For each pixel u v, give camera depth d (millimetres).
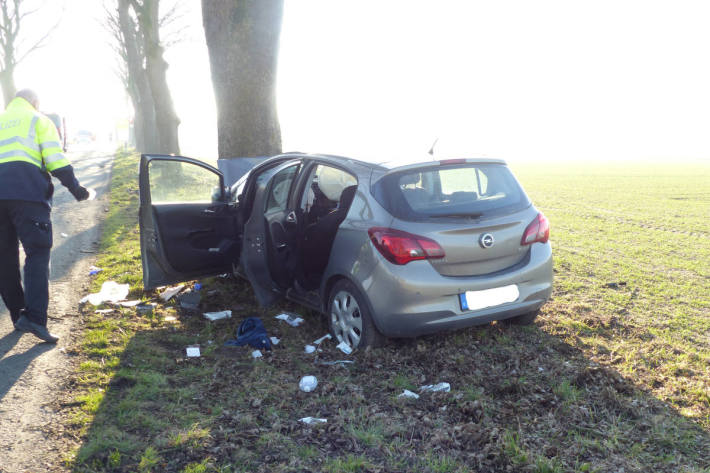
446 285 4340
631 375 4410
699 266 8453
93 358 4527
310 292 5402
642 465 3188
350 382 4219
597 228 12203
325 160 5199
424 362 4555
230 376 4277
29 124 4586
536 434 3498
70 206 12898
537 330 5367
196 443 3303
